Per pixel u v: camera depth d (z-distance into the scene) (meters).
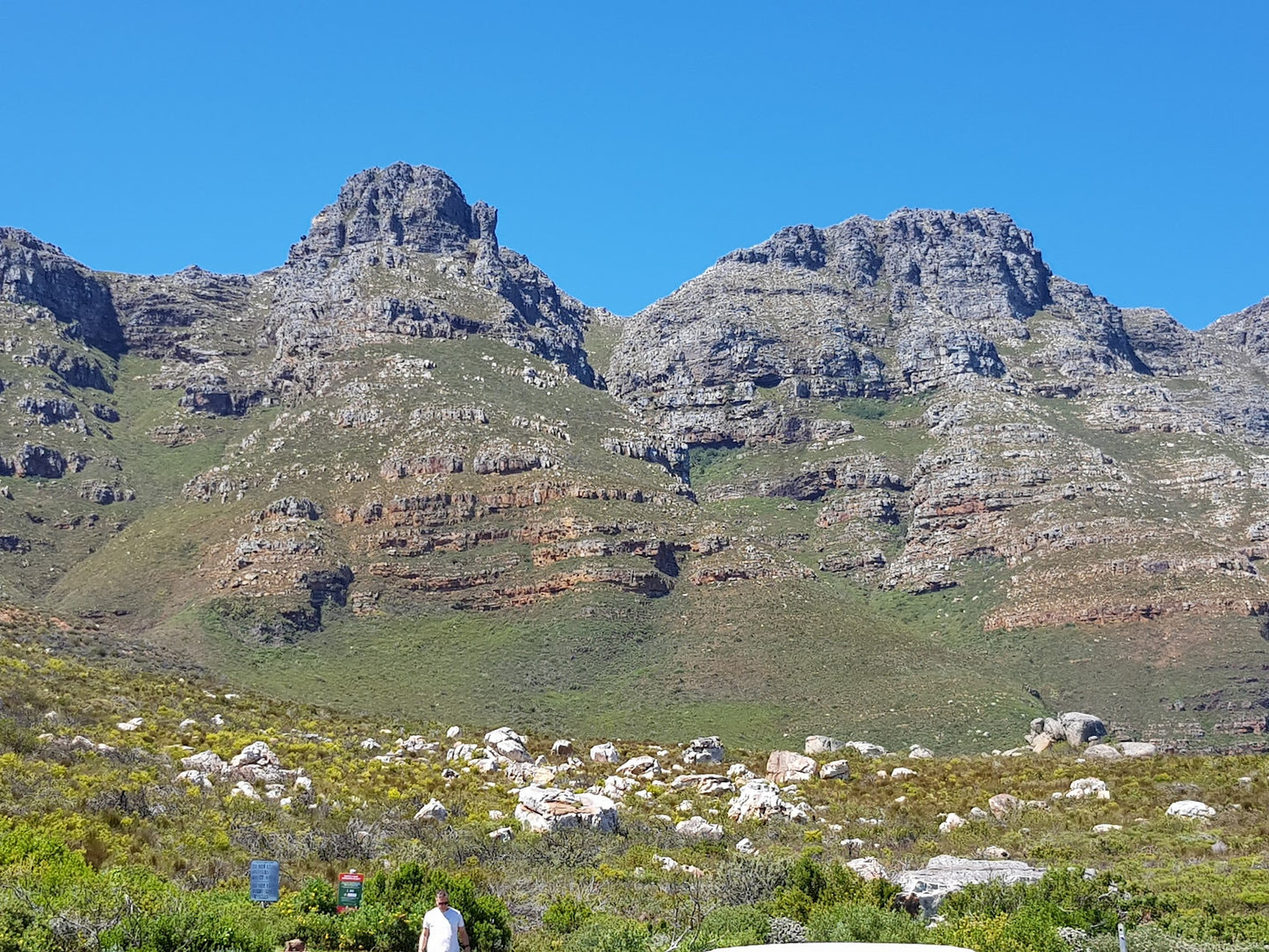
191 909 32.25
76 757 56.09
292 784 59.16
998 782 70.06
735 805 62.19
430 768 68.69
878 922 34.31
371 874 43.12
